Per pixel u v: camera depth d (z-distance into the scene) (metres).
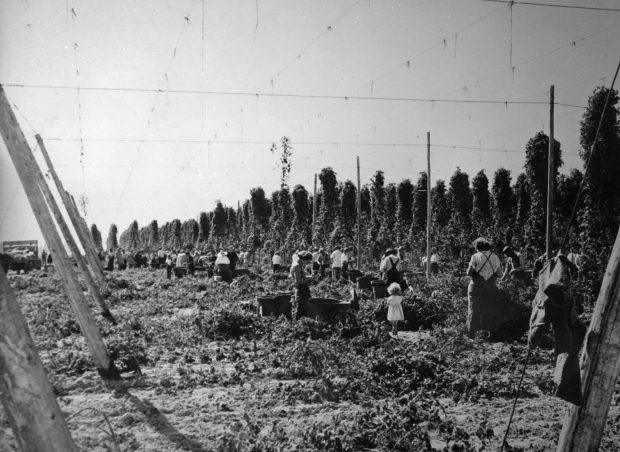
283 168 25.62
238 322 10.68
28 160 6.39
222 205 56.38
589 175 13.94
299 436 4.84
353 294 12.09
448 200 31.27
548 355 8.42
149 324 11.48
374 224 32.59
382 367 7.31
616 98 13.65
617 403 6.16
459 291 13.59
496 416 5.69
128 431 5.04
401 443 4.74
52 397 2.54
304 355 7.98
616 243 3.29
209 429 5.11
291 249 32.91
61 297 16.62
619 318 3.26
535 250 20.11
